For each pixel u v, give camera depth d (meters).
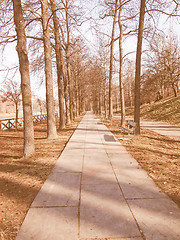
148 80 17.34
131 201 3.16
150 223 2.56
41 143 8.35
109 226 2.51
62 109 13.65
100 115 28.86
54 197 3.34
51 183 3.96
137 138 9.23
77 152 6.49
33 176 4.46
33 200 3.28
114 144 7.75
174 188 3.64
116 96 47.53
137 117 10.23
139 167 4.89
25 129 6.22
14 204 3.20
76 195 3.40
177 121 18.34
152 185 3.78
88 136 9.80
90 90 39.03
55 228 2.49
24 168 5.08
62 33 12.69
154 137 9.90
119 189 3.62
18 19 5.82
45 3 8.67
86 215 2.77
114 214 2.78
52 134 9.54
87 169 4.79
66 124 16.80
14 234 2.42
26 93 6.09
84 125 15.68
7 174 4.66
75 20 7.52
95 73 23.45
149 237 2.29
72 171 4.66
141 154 6.20
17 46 5.92
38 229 2.47
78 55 21.06
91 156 5.98
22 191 3.69
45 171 4.76
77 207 3.00
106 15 11.89
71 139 8.91
